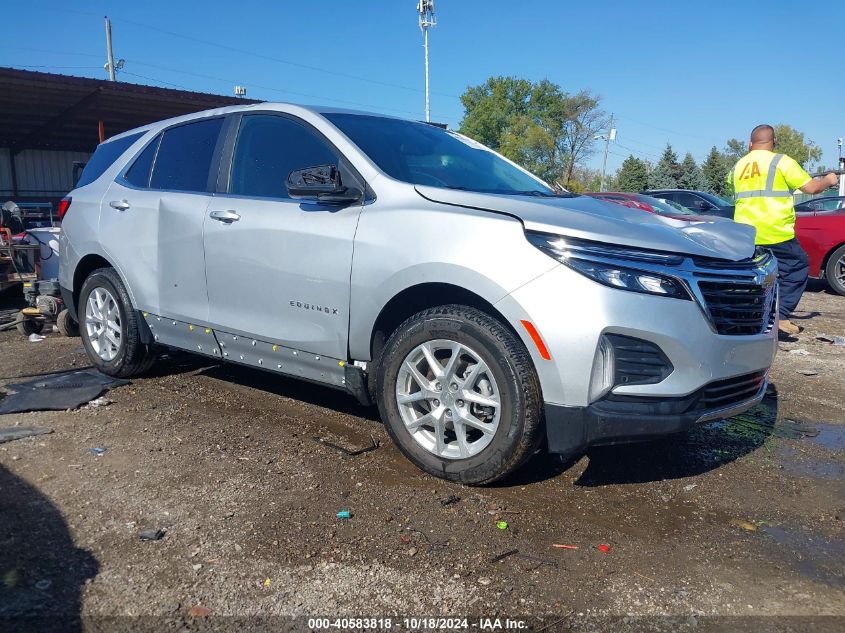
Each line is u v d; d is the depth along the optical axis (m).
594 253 3.10
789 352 6.82
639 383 3.10
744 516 3.30
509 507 3.29
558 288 3.08
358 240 3.64
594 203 3.93
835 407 5.09
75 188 5.72
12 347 6.38
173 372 5.47
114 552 2.81
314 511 3.20
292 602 2.52
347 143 3.95
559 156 68.81
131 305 5.00
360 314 3.66
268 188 4.22
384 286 3.53
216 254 4.32
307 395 4.95
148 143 5.16
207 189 4.54
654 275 3.12
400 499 3.34
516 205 3.41
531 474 3.69
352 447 3.98
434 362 3.48
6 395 4.79
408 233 3.49
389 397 3.63
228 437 4.10
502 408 3.25
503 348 3.21
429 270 3.37
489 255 3.23
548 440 3.17
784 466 3.94
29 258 8.31
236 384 5.19
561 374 3.08
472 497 3.38
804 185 6.96
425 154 4.23
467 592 2.60
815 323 8.46
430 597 2.57
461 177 4.16
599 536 3.06
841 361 6.45
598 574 2.75
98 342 5.34
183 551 2.83
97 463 3.68
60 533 2.94
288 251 3.94
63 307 6.98
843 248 10.86
